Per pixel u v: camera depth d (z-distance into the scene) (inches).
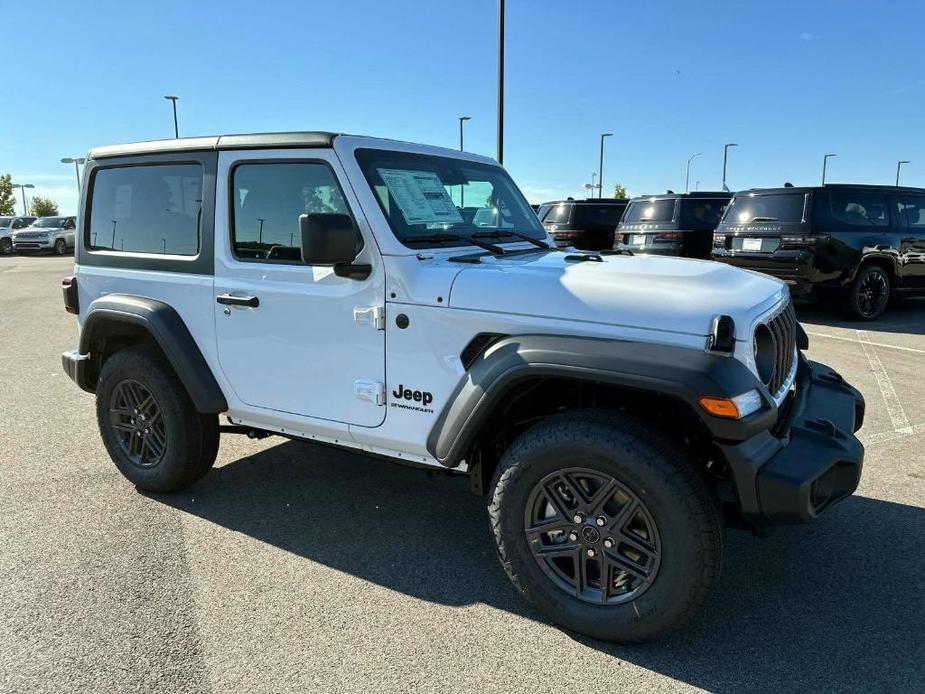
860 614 110.7
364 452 127.6
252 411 137.4
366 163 122.0
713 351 92.7
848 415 116.5
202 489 160.6
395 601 114.9
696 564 93.7
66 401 237.6
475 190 145.3
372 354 119.6
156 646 102.4
